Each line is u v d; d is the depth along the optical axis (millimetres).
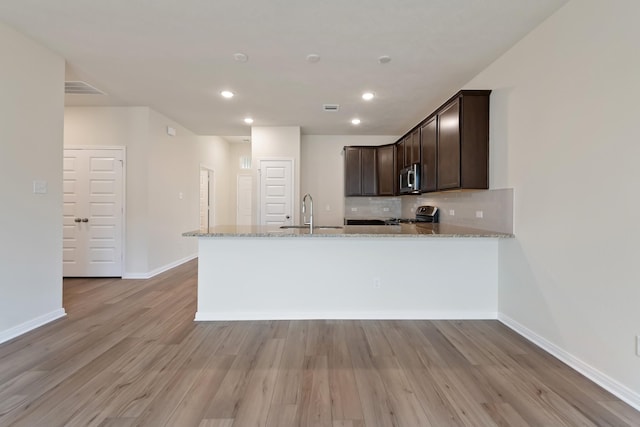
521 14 2363
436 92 3965
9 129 2625
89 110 4641
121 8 2326
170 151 5359
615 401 1826
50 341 2584
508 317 2955
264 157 5719
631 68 1789
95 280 4602
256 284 3105
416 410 1745
